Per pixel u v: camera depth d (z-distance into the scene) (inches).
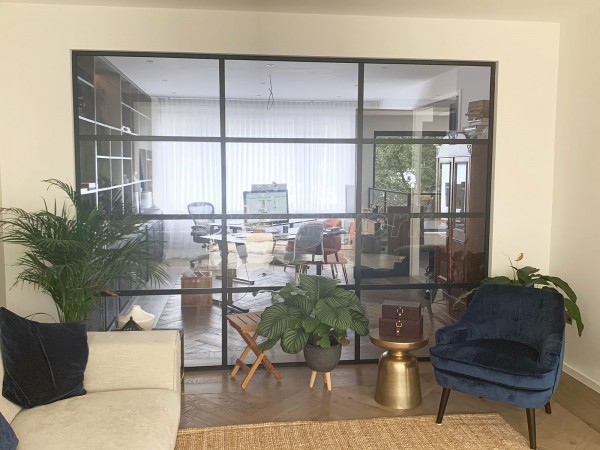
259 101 177.0
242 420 144.6
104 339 126.4
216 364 182.4
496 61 182.4
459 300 173.5
